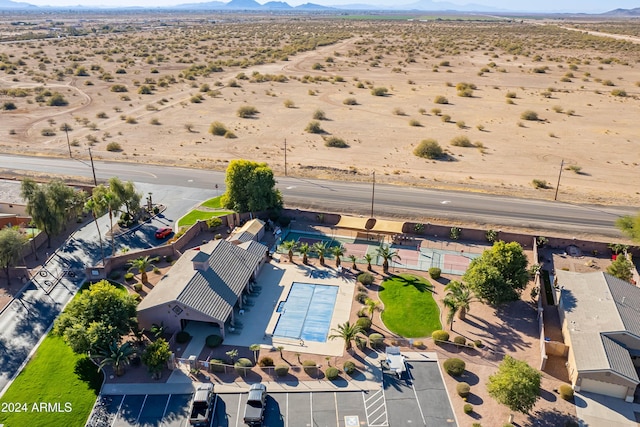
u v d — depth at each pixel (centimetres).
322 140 12106
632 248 6938
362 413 4322
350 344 5125
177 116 14062
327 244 7294
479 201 8669
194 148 11481
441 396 4506
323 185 9331
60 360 4900
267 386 4612
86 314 4844
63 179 9412
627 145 11631
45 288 6075
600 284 5606
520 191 9106
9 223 7638
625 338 4819
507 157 10931
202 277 5497
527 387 4056
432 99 16250
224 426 4184
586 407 4375
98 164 10356
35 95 16175
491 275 5484
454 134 12556
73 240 7269
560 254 7081
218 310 5216
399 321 5538
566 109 14825
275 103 15612
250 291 6078
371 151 11350
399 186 9319
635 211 8294
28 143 11694
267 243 7244
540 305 5672
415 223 7544
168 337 5247
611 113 14338
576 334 4941
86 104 15362
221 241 6209
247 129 12925
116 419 4247
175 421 4234
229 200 7669
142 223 7781
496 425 4191
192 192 9025
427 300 5919
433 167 10362
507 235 7275
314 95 16738
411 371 4809
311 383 4653
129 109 14812
